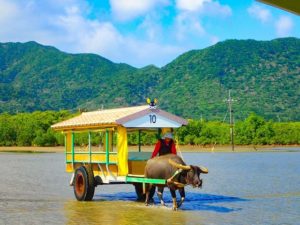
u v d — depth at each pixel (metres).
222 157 63.16
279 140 115.44
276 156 65.94
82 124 18.81
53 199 19.58
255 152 82.44
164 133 18.23
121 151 17.14
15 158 61.31
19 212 15.80
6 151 90.69
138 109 17.48
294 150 91.44
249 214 15.45
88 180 18.39
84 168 18.58
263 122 115.50
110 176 17.72
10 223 13.64
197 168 15.22
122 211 15.87
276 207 17.20
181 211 15.97
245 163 48.97
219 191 23.09
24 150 95.19
